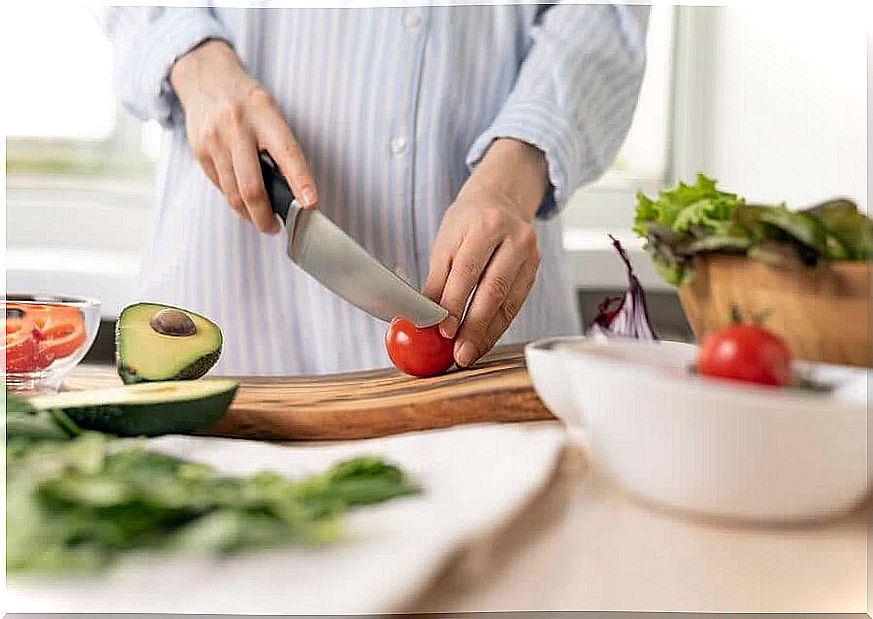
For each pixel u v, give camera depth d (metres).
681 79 1.59
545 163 0.93
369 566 0.37
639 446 0.45
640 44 1.03
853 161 1.49
